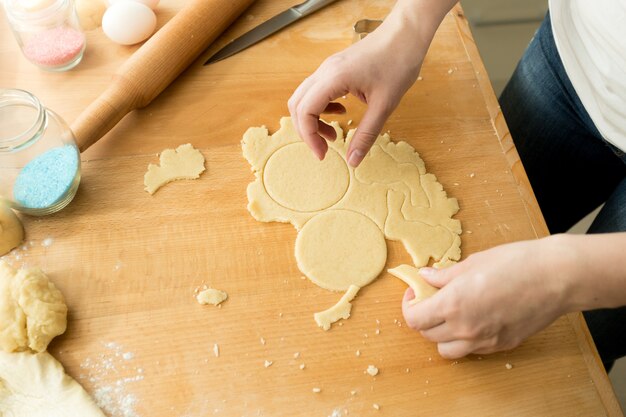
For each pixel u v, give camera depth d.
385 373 0.79
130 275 0.83
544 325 0.74
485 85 1.05
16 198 0.82
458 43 1.09
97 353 0.77
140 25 1.01
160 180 0.90
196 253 0.85
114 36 1.01
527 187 0.95
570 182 1.23
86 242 0.85
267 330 0.80
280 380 0.77
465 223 0.91
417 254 0.88
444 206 0.92
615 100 0.90
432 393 0.78
